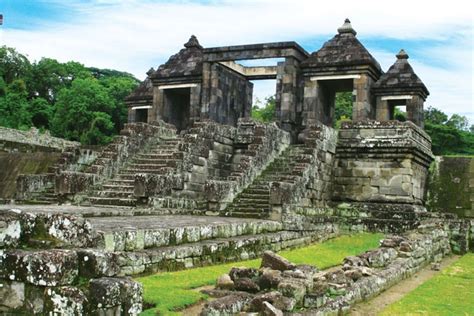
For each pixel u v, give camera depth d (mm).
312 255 13016
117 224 11039
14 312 5078
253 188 18703
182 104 31156
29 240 5508
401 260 11648
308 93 24797
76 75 66500
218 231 12148
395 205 19312
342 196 20359
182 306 7125
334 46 24953
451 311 8258
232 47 25672
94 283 5098
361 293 8570
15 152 31188
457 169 22516
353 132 20594
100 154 20547
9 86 58031
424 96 25891
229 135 21312
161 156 20781
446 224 17469
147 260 9211
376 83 25391
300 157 18609
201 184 19531
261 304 6504
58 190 18297
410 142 19375
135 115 32375
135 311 5348
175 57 29656
